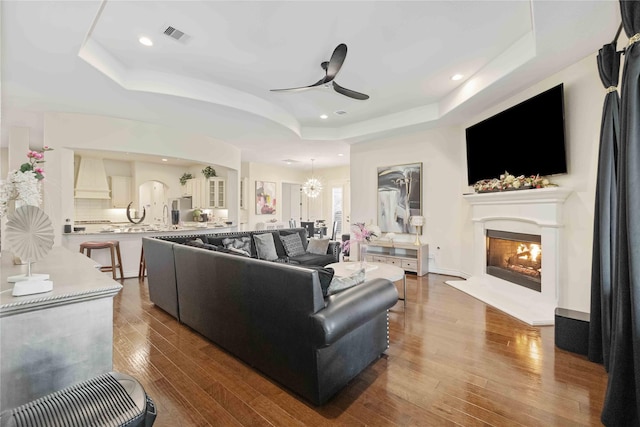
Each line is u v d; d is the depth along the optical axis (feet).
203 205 26.09
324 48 10.40
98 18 8.54
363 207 21.04
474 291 13.33
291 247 17.13
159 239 12.15
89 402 3.29
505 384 6.48
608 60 7.39
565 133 10.02
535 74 10.62
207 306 8.52
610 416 5.14
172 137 17.16
